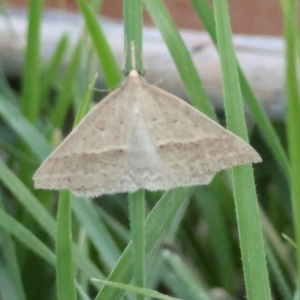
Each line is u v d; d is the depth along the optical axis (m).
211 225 0.22
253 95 0.20
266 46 0.22
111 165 0.19
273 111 0.22
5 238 0.20
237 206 0.18
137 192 0.19
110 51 0.20
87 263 0.20
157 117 0.19
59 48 0.21
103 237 0.20
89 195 0.19
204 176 0.19
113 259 0.20
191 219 0.24
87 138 0.19
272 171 0.22
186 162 0.19
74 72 0.21
